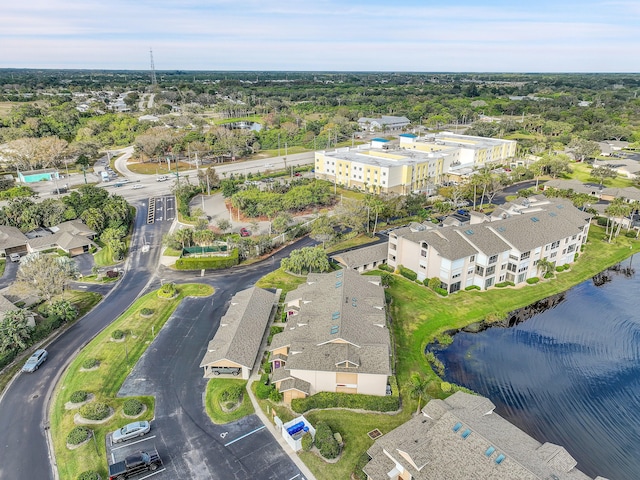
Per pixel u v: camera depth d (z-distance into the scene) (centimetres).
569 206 10800
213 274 9244
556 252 9525
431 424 4750
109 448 4956
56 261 8138
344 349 5816
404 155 16275
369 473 4475
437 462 4284
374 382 5647
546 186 14850
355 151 17200
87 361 6231
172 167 18100
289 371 5738
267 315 7288
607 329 7781
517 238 8938
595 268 9838
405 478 4422
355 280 7581
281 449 4988
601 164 17738
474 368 6694
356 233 11069
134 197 14412
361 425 5341
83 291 8538
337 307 6575
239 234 11256
